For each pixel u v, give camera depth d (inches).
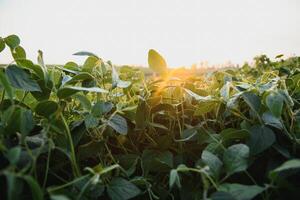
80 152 26.0
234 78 41.5
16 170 19.3
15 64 26.2
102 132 27.1
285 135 28.0
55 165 24.6
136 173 29.9
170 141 29.4
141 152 31.9
